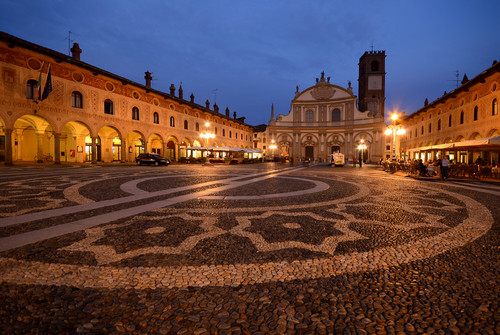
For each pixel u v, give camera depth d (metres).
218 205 6.11
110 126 26.22
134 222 4.51
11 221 4.41
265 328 1.89
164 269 2.76
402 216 5.29
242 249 3.37
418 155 33.59
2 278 2.49
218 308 2.11
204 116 41.62
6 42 18.02
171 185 9.62
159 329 1.86
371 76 58.97
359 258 3.14
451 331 1.87
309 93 58.62
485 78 18.62
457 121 23.22
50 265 2.78
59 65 21.61
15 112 18.80
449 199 7.45
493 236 4.02
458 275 2.72
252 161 41.06
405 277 2.68
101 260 2.94
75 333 1.80
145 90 29.81
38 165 20.69
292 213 5.42
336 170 23.86
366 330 1.89
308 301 2.24
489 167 14.86
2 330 1.79
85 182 9.97
